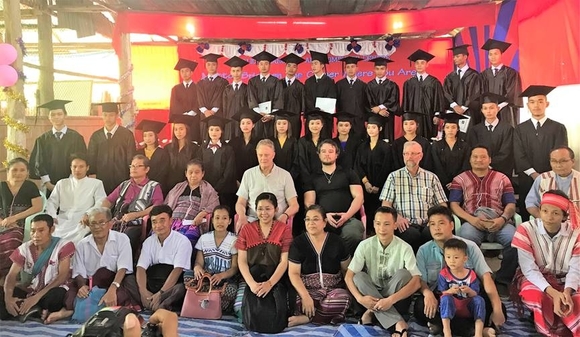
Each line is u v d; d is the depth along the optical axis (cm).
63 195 538
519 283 412
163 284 462
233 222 554
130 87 782
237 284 461
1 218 514
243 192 514
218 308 441
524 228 404
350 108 690
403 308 413
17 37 597
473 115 655
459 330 387
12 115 594
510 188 494
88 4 766
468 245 401
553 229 394
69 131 598
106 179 597
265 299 417
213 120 577
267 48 1026
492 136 565
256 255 444
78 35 816
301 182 545
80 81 912
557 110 584
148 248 468
